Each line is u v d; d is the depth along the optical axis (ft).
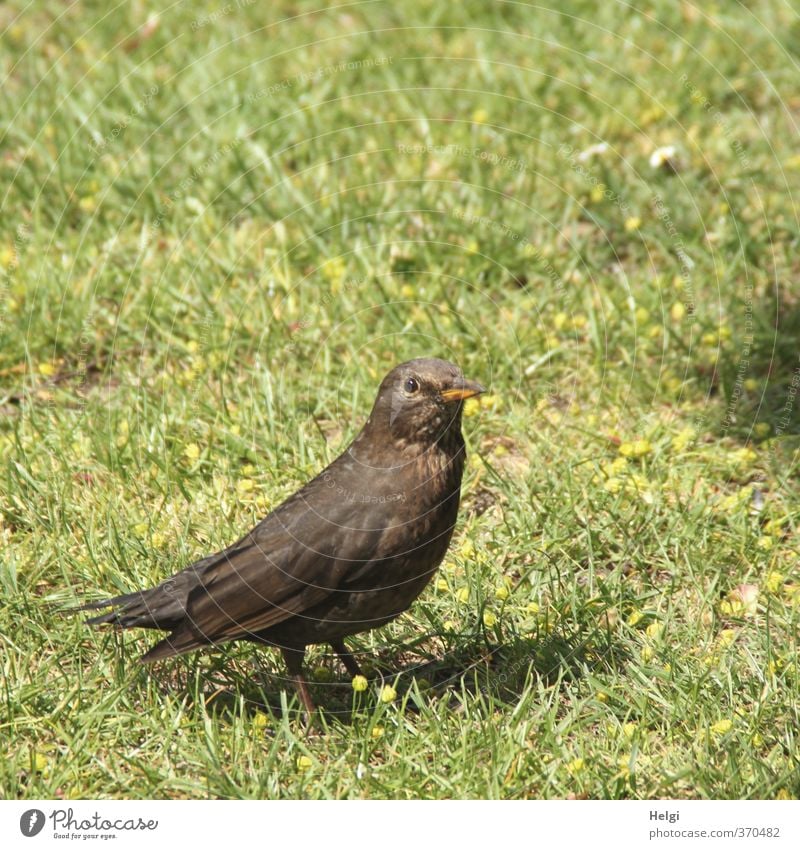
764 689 27.58
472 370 38.99
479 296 41.50
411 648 29.50
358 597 26.14
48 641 29.22
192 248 43.14
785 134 49.01
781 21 54.70
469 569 31.14
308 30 54.34
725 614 30.42
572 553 32.48
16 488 33.78
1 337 39.70
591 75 50.83
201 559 28.71
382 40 53.57
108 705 27.09
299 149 47.24
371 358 39.29
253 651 29.25
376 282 40.78
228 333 39.88
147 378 38.93
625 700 27.58
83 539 32.24
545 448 35.83
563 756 26.16
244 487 33.86
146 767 26.07
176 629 26.37
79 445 35.47
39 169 46.62
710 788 25.26
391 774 25.91
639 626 30.25
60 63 52.42
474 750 26.32
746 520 33.01
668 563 31.83
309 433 36.91
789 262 43.39
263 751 26.71
